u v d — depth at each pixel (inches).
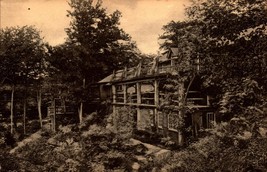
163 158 587.2
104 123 1114.7
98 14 1521.9
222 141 487.2
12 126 1115.3
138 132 924.6
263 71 474.6
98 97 1405.0
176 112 757.9
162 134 824.9
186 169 474.0
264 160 391.2
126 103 1027.3
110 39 1598.2
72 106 1354.6
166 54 1020.5
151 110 902.4
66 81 1251.8
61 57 1245.7
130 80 982.4
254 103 499.5
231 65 505.7
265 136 428.1
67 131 776.9
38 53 1280.8
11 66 1233.4
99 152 652.1
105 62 1584.6
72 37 1459.2
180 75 734.5
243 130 478.3
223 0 514.0
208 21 541.0
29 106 1435.8
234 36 501.7
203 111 756.0
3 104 1359.5
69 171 562.6
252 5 484.1
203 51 586.6
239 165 405.4
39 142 753.6
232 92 519.8
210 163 451.2
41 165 629.6
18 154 696.4
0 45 1163.3
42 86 1239.5
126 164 609.3
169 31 1148.5
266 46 472.4
